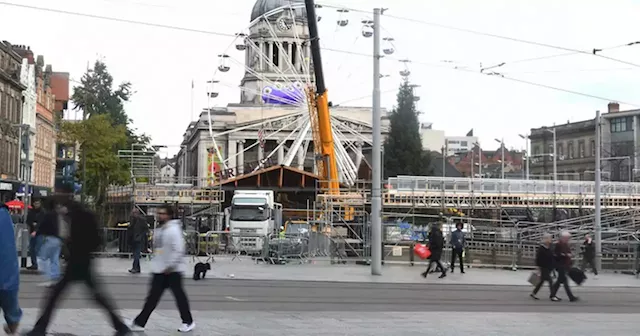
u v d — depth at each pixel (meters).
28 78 64.56
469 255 33.84
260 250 34.44
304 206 63.91
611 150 96.06
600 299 21.02
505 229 42.59
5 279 9.48
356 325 12.99
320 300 18.03
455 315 15.13
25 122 63.38
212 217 54.28
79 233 10.37
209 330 11.84
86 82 98.56
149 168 90.94
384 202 57.00
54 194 10.97
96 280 10.46
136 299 16.78
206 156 118.12
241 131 117.06
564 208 63.06
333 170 46.53
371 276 26.91
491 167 144.88
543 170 114.44
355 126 106.62
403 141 100.50
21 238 25.59
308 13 42.09
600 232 35.16
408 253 33.31
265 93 90.25
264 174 60.84
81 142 64.19
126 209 60.19
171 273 11.44
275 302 17.23
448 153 162.38
